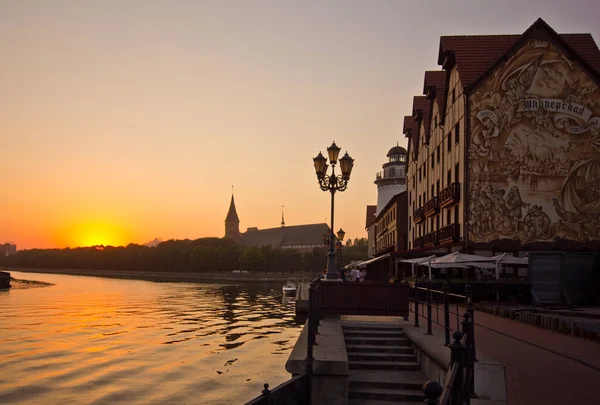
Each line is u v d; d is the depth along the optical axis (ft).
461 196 118.93
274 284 466.29
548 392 30.63
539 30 117.50
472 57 124.06
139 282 503.20
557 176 115.03
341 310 59.98
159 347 102.58
